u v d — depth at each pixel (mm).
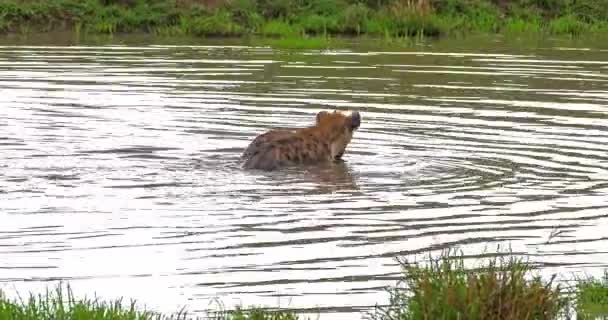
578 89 24031
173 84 24031
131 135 18656
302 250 12516
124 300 10828
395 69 26906
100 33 34344
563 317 10383
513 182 15844
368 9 37281
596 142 18562
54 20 34781
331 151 17203
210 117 20328
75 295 10930
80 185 15289
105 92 22859
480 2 39156
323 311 10586
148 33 34812
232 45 31984
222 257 12227
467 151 17844
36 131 18812
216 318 10266
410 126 19828
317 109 21328
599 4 39719
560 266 11969
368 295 11039
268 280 11500
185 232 13148
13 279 11398
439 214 14086
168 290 11172
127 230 13188
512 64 28078
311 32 36000
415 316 9906
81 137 18422
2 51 29344
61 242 12672
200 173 16156
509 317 9727
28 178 15594
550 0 39500
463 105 21969
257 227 13422
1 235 12883
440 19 36656
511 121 20344
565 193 15219
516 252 12477
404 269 11445
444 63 28172
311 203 14578
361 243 12789
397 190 15367
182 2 36656
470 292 9805
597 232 13336
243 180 15805
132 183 15461
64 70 25875
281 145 16797
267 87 23828
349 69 26859
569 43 33406
